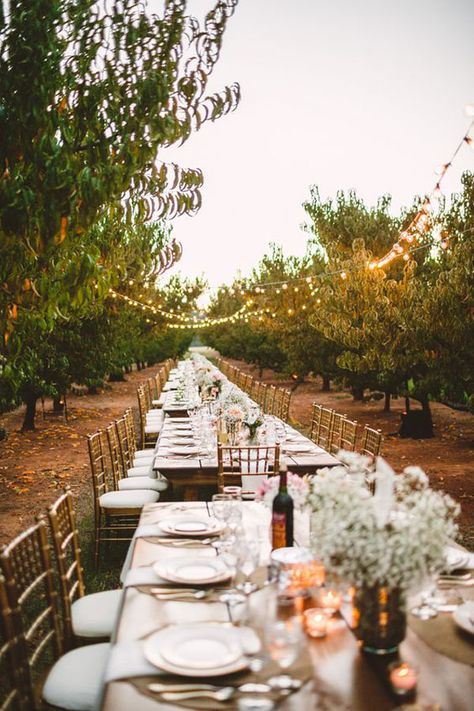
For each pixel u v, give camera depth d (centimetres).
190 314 3353
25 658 278
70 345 1333
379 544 229
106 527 621
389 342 1009
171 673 225
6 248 386
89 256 409
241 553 284
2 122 358
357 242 1063
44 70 350
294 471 603
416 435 1260
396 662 230
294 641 231
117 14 359
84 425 1549
